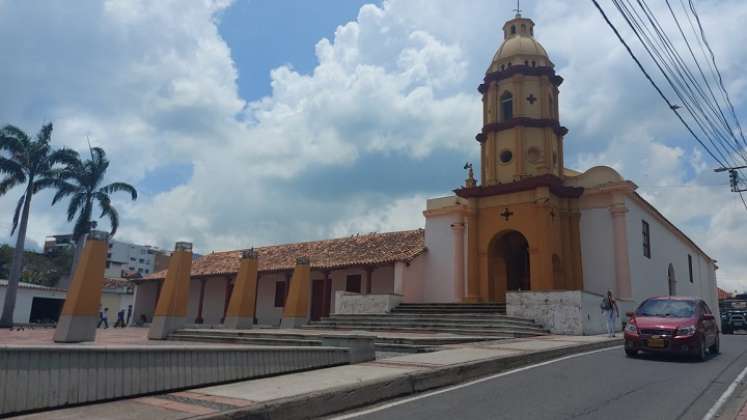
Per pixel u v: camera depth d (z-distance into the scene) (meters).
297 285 22.78
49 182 34.47
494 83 26.45
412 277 26.64
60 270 58.00
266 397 6.93
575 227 23.84
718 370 10.71
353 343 10.92
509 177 25.12
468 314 20.88
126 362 7.04
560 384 8.88
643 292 23.44
